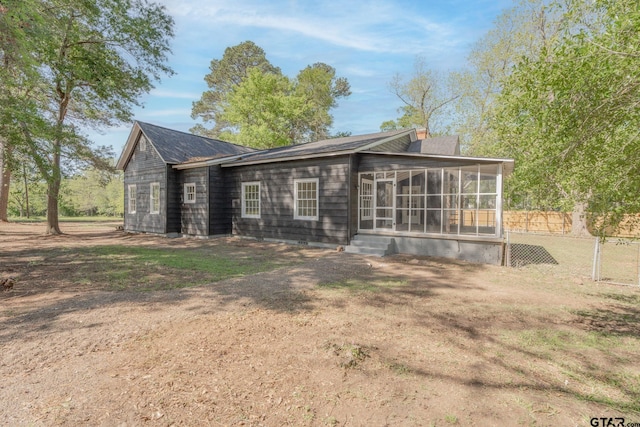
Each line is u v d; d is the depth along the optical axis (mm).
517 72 4164
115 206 41500
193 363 3211
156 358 3311
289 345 3648
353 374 3064
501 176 9125
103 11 14562
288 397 2680
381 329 4223
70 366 3143
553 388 2920
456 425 2377
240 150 21016
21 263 8539
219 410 2496
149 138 16281
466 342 3889
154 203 16766
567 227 19703
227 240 14078
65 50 14320
